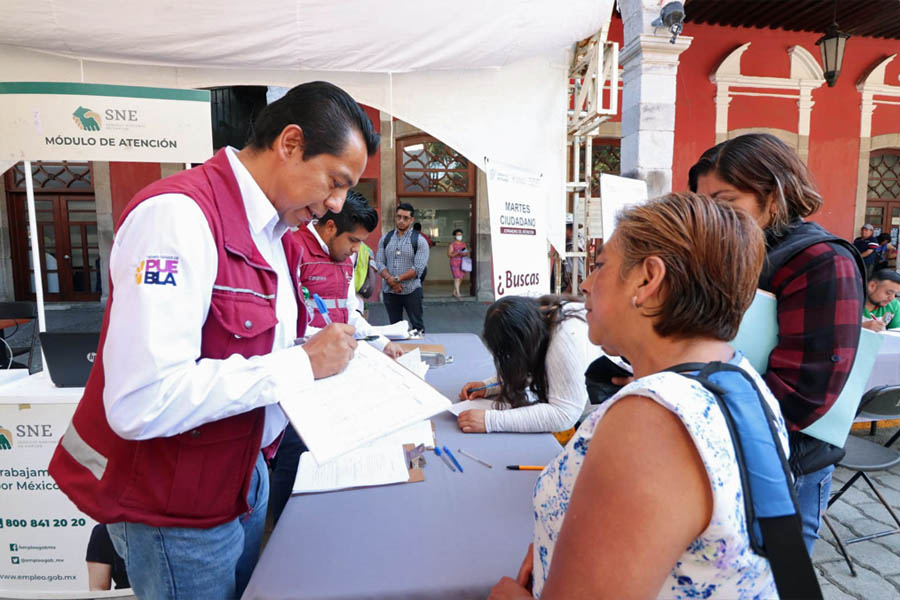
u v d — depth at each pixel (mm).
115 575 1897
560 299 1688
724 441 534
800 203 1090
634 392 558
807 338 996
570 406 1530
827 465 1106
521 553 955
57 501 1838
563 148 3416
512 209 3000
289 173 932
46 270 9438
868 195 9328
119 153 2119
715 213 615
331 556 943
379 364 1043
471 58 2869
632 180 3342
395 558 937
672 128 3760
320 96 914
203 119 2180
